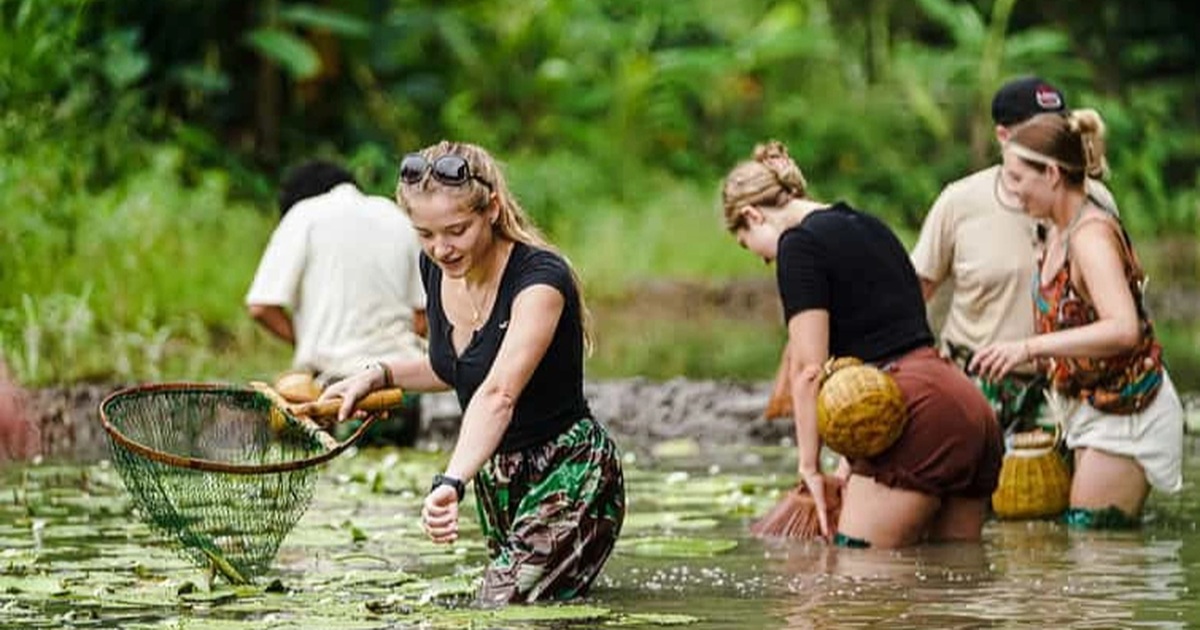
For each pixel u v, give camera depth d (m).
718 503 8.94
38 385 11.98
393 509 8.66
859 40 26.98
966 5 26.05
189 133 18.95
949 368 7.79
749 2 28.58
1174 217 24.39
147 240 15.25
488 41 24.70
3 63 15.58
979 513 7.89
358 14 21.30
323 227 10.74
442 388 6.58
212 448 6.95
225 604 6.29
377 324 10.70
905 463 7.63
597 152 24.08
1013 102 8.74
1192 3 27.42
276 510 6.62
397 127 22.22
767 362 15.09
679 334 17.39
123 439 6.18
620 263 20.67
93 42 19.09
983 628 5.93
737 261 21.44
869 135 25.59
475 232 6.19
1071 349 7.97
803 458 7.92
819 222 7.84
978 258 8.83
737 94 26.61
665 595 6.55
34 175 14.70
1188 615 6.15
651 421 12.11
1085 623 6.01
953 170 25.36
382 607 6.21
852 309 7.80
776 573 7.02
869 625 5.98
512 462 6.44
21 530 7.99
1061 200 8.12
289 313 11.67
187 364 13.36
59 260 14.16
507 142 24.23
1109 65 27.05
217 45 20.88
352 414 6.45
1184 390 13.52
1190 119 27.30
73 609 6.21
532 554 6.36
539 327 6.20
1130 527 8.26
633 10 27.28
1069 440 8.39
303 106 21.41
